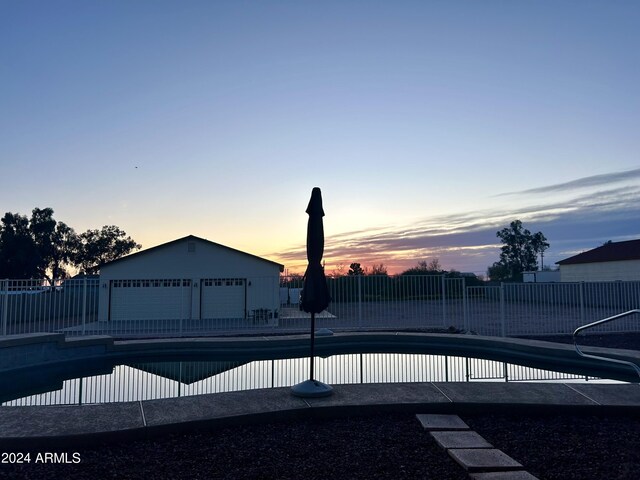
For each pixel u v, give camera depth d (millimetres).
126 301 22516
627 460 4250
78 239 59625
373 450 4543
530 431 5168
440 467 4094
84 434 4750
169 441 4902
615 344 12719
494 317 21672
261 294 23500
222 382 9148
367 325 18844
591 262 35406
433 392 6316
